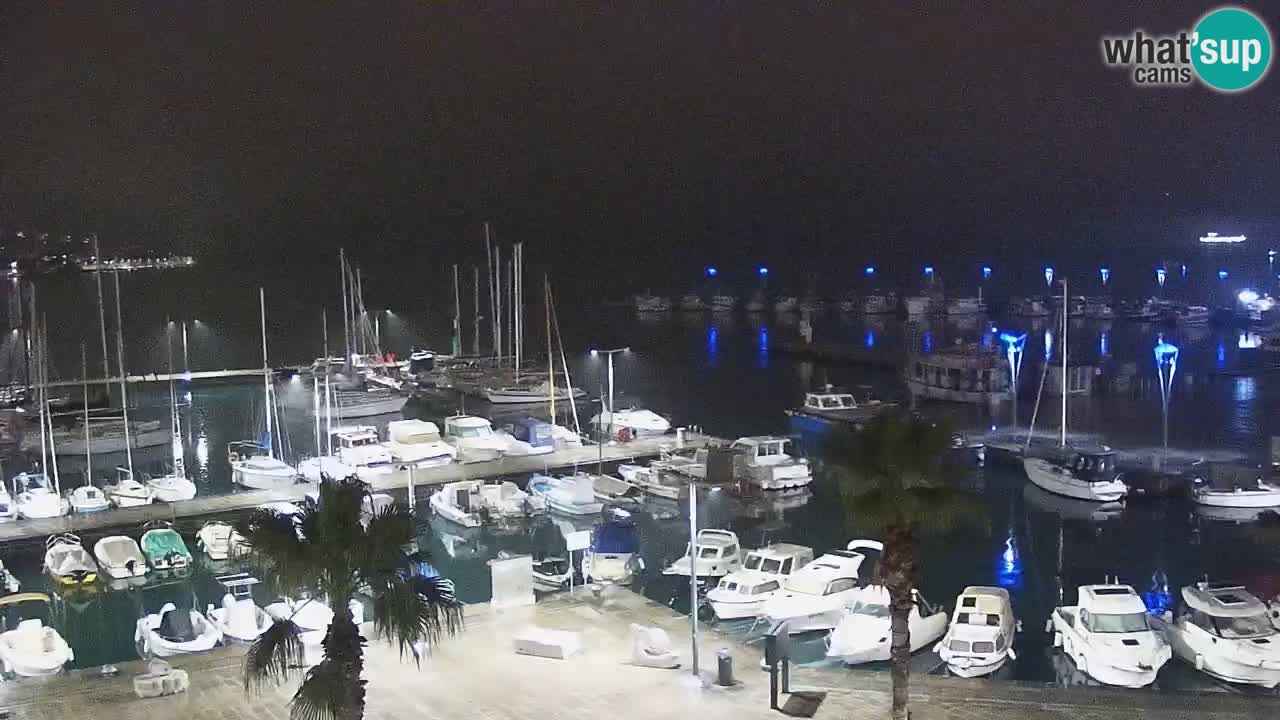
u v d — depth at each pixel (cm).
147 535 4734
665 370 11712
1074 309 16200
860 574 3984
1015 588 4381
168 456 7212
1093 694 2558
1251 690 3042
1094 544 5000
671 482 5878
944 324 16138
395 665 2786
